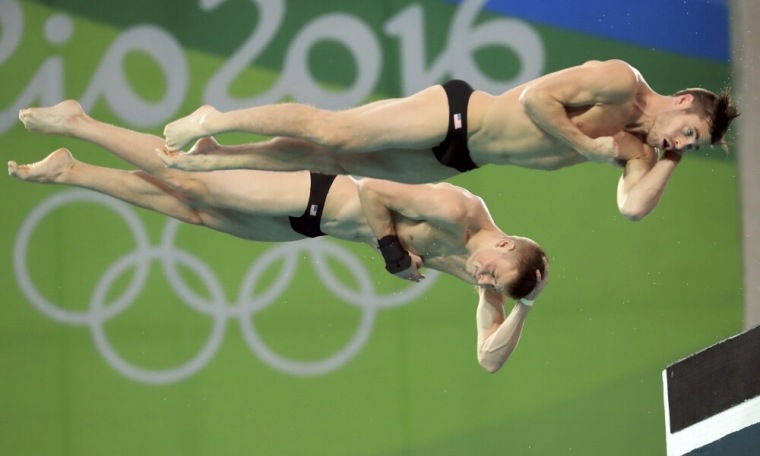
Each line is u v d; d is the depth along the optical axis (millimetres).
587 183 28516
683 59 28812
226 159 15570
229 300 27844
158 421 27484
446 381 27906
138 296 27750
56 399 27422
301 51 28234
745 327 28188
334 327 27953
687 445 15938
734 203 28688
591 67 14484
